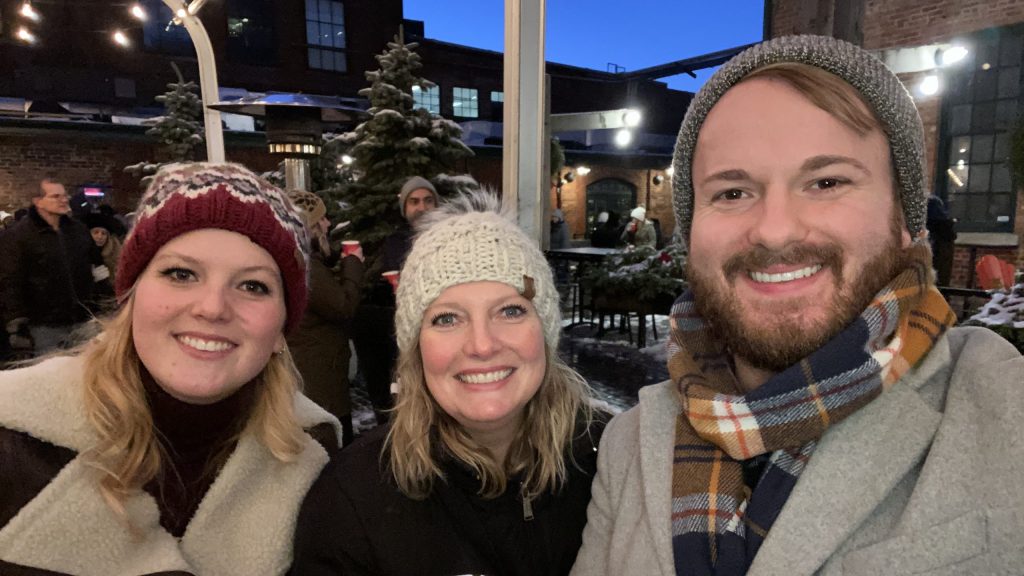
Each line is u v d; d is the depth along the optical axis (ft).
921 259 2.77
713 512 2.81
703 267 2.95
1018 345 6.60
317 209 9.89
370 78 17.71
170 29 45.96
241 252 3.57
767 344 2.72
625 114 16.42
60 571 3.30
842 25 10.95
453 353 3.76
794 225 2.63
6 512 3.28
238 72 48.44
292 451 4.10
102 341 3.67
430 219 4.63
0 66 41.45
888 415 2.53
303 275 4.01
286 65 50.01
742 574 2.61
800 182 2.67
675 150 3.29
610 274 18.78
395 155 17.10
